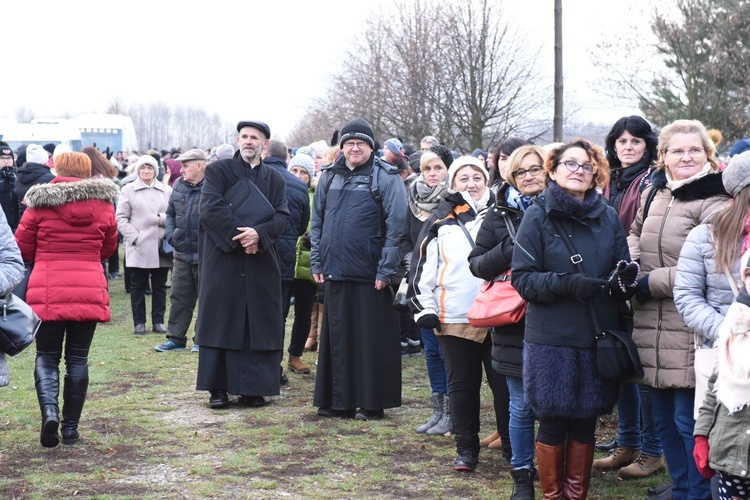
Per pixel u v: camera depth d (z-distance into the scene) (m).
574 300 4.35
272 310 6.92
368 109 25.16
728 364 3.49
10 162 11.54
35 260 5.66
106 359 8.88
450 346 5.31
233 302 6.86
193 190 9.41
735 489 3.52
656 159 5.36
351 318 6.63
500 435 5.55
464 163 5.52
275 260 6.96
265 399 7.27
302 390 7.64
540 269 4.41
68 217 5.57
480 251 4.92
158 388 7.61
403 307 5.69
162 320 10.73
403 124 24.39
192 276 9.45
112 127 30.47
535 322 4.41
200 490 4.95
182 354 9.22
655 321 4.37
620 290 4.20
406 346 9.32
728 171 4.07
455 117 23.75
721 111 26.00
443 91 23.88
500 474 5.32
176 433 6.15
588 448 4.50
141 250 10.38
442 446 5.89
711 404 3.61
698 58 26.12
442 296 5.30
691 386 4.24
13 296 4.83
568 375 4.32
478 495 4.95
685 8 26.14
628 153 5.33
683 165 4.41
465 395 5.33
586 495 4.57
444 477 5.26
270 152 8.18
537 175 4.82
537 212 4.46
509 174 4.91
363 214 6.59
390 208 6.55
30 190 5.58
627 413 5.38
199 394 7.41
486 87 23.62
